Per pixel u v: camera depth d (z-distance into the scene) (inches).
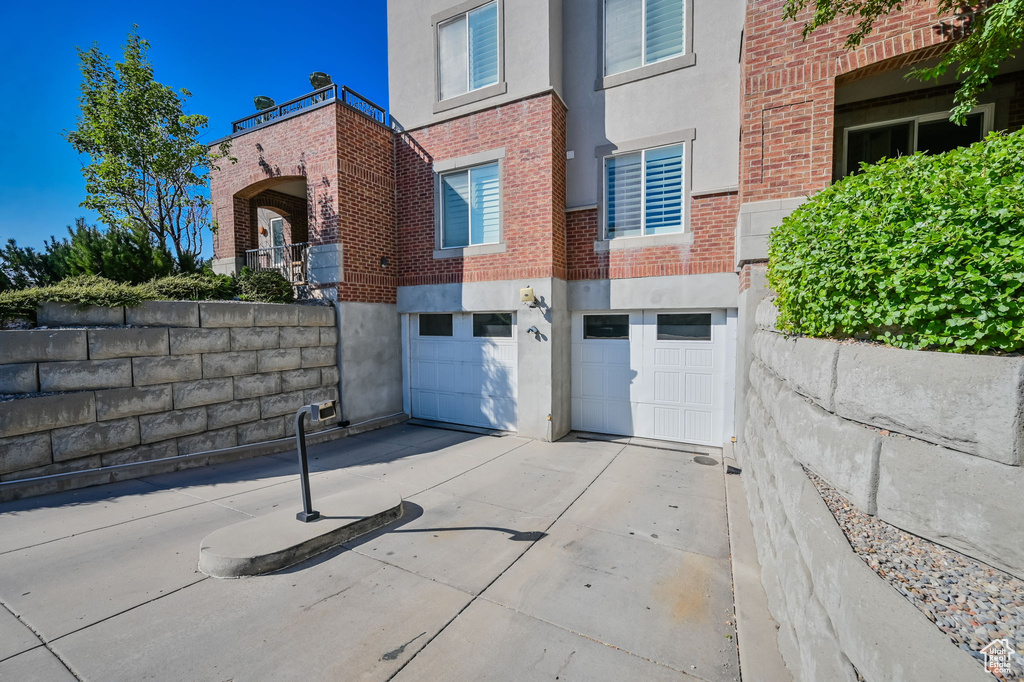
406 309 384.8
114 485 223.6
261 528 163.0
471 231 357.4
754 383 209.6
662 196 313.9
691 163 300.5
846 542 75.5
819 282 111.6
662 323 320.5
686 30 301.0
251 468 258.1
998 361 62.6
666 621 123.3
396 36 382.9
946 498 67.4
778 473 129.6
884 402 81.0
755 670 100.6
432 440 326.6
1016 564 57.6
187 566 147.7
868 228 91.3
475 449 301.3
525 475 247.0
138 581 138.9
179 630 116.9
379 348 372.8
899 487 75.8
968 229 71.5
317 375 329.1
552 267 317.4
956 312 74.2
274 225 522.3
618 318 335.3
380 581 141.0
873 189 95.3
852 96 263.1
